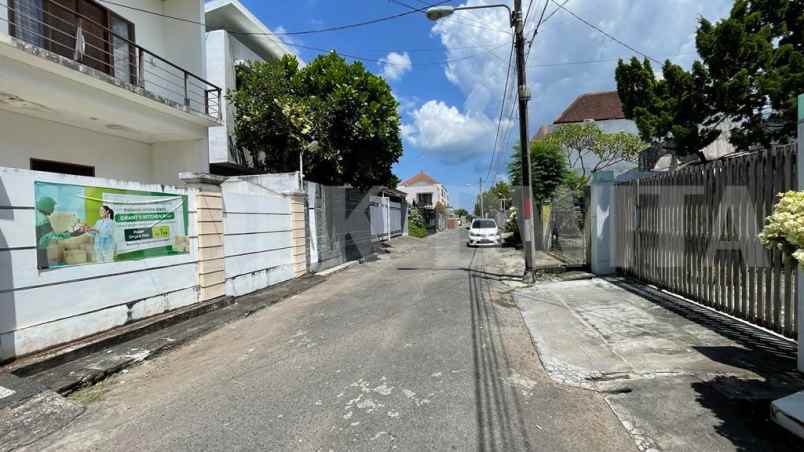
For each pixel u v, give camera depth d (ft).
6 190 14.03
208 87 45.73
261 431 10.21
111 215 17.98
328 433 9.98
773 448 8.80
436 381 12.90
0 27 24.72
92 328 16.92
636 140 70.03
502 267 39.04
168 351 17.19
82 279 16.60
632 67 43.50
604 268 30.40
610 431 9.76
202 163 36.81
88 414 11.63
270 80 42.57
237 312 22.89
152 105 30.14
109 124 31.22
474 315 21.17
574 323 18.86
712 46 35.40
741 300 16.80
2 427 10.41
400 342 16.93
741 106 34.96
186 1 38.09
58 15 28.35
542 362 14.40
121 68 33.71
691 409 10.52
